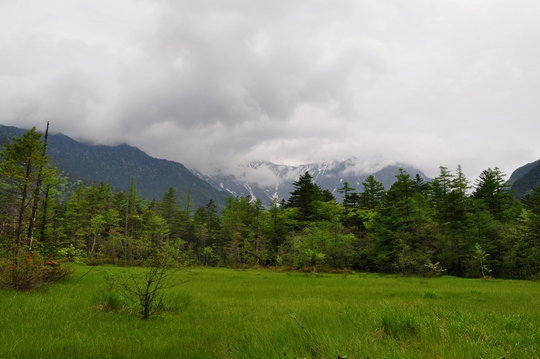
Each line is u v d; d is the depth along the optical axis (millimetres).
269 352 4594
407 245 45031
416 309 7438
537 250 41719
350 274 44000
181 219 83438
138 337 6750
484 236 47250
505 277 44500
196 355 5445
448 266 47844
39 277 14328
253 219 74500
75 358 5332
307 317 7414
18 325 7293
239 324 7930
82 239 56375
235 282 23938
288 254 53000
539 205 53531
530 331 5816
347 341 4852
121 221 74438
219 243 77250
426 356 4281
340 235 51750
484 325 6148
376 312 6809
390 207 54688
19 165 20922
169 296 11664
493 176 60656
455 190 58531
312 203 68875
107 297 10266
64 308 9656
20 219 20359
